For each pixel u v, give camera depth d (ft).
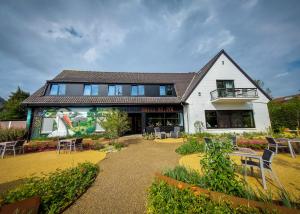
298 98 61.46
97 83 55.98
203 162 11.74
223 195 9.26
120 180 16.89
